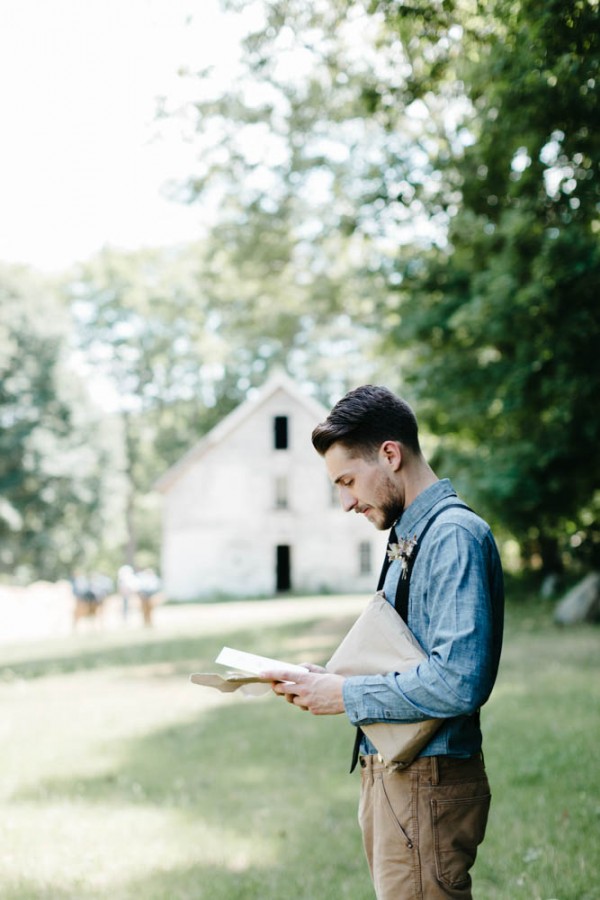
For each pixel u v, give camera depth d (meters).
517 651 13.52
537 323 13.01
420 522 2.27
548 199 10.62
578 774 6.08
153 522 58.84
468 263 15.05
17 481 42.22
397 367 25.25
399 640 2.19
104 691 12.30
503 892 4.12
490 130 7.82
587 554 20.28
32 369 42.91
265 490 40.75
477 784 2.22
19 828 5.57
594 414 13.50
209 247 24.25
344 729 8.64
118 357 51.28
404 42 6.17
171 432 52.47
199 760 7.59
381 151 15.38
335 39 7.67
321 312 26.77
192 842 5.24
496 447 17.25
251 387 49.94
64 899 4.36
